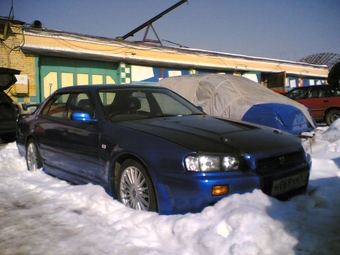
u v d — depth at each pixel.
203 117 4.56
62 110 5.12
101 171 4.07
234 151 3.33
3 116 9.90
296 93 13.58
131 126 3.94
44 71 13.23
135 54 15.06
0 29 11.89
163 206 3.33
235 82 7.88
